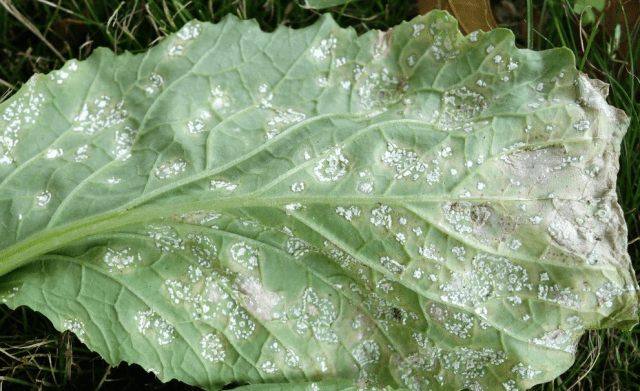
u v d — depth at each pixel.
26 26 0.39
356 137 0.34
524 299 0.34
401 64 0.35
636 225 0.38
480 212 0.34
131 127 0.35
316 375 0.35
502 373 0.35
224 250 0.35
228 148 0.34
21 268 0.35
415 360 0.35
